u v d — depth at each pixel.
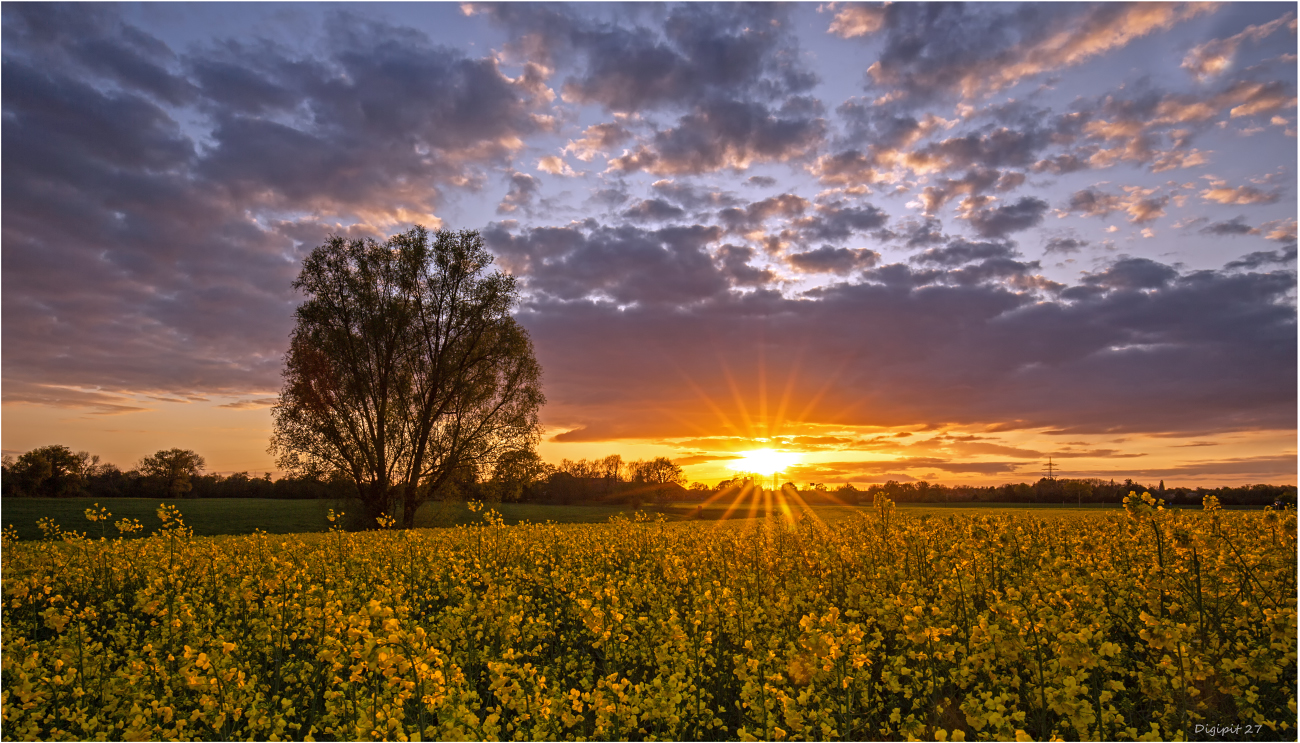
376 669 5.80
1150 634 5.66
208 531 43.94
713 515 60.59
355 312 36.16
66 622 8.71
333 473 34.59
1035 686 5.89
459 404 37.56
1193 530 8.09
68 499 73.62
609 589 9.35
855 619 9.08
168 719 6.31
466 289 38.44
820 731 5.71
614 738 5.93
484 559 15.21
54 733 6.31
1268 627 6.36
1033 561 12.04
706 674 7.48
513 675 7.19
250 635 9.27
